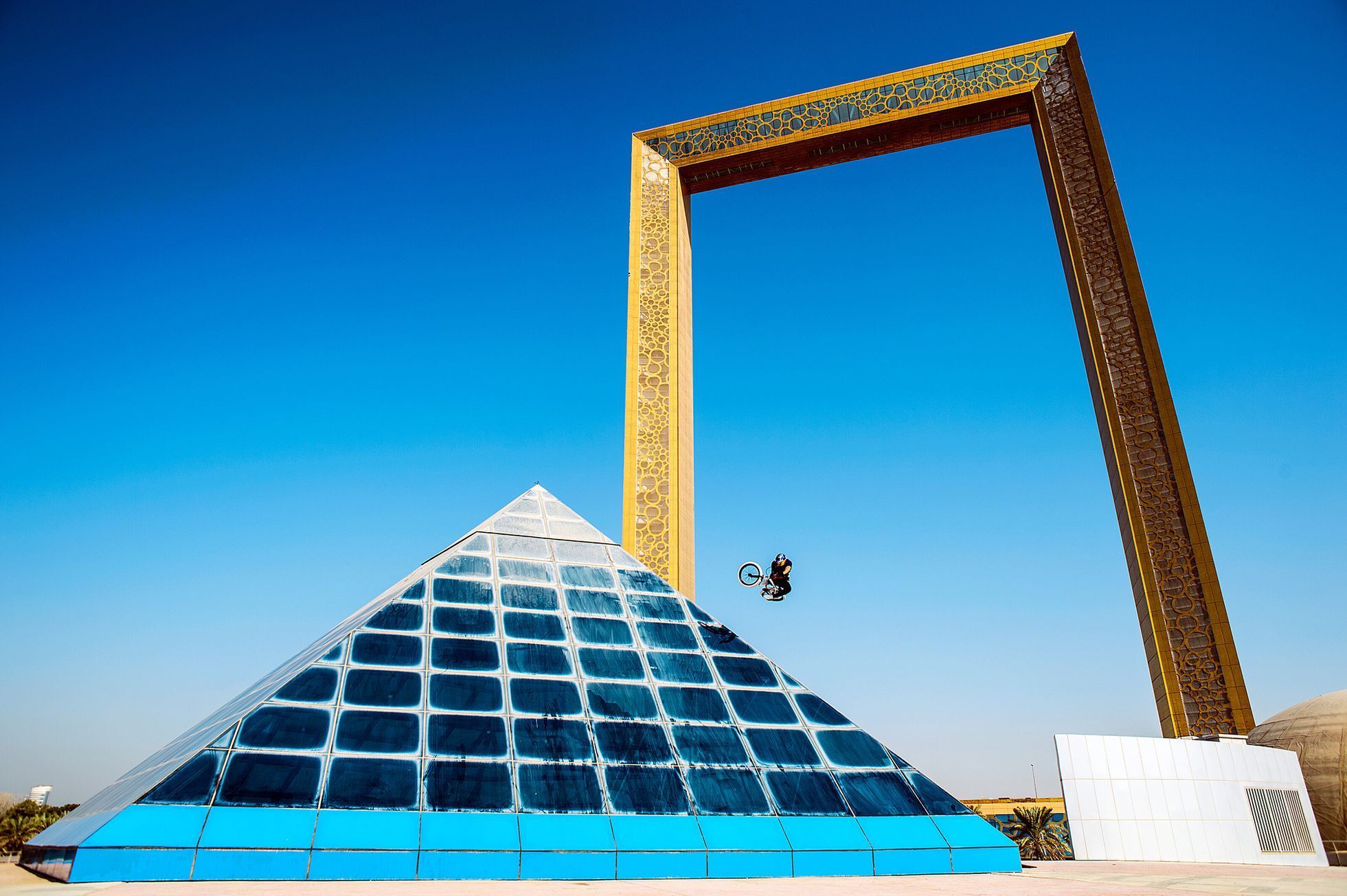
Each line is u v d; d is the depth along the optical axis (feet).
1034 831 142.31
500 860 33.35
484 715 39.09
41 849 35.37
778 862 36.52
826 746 43.68
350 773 34.55
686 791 38.42
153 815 30.89
